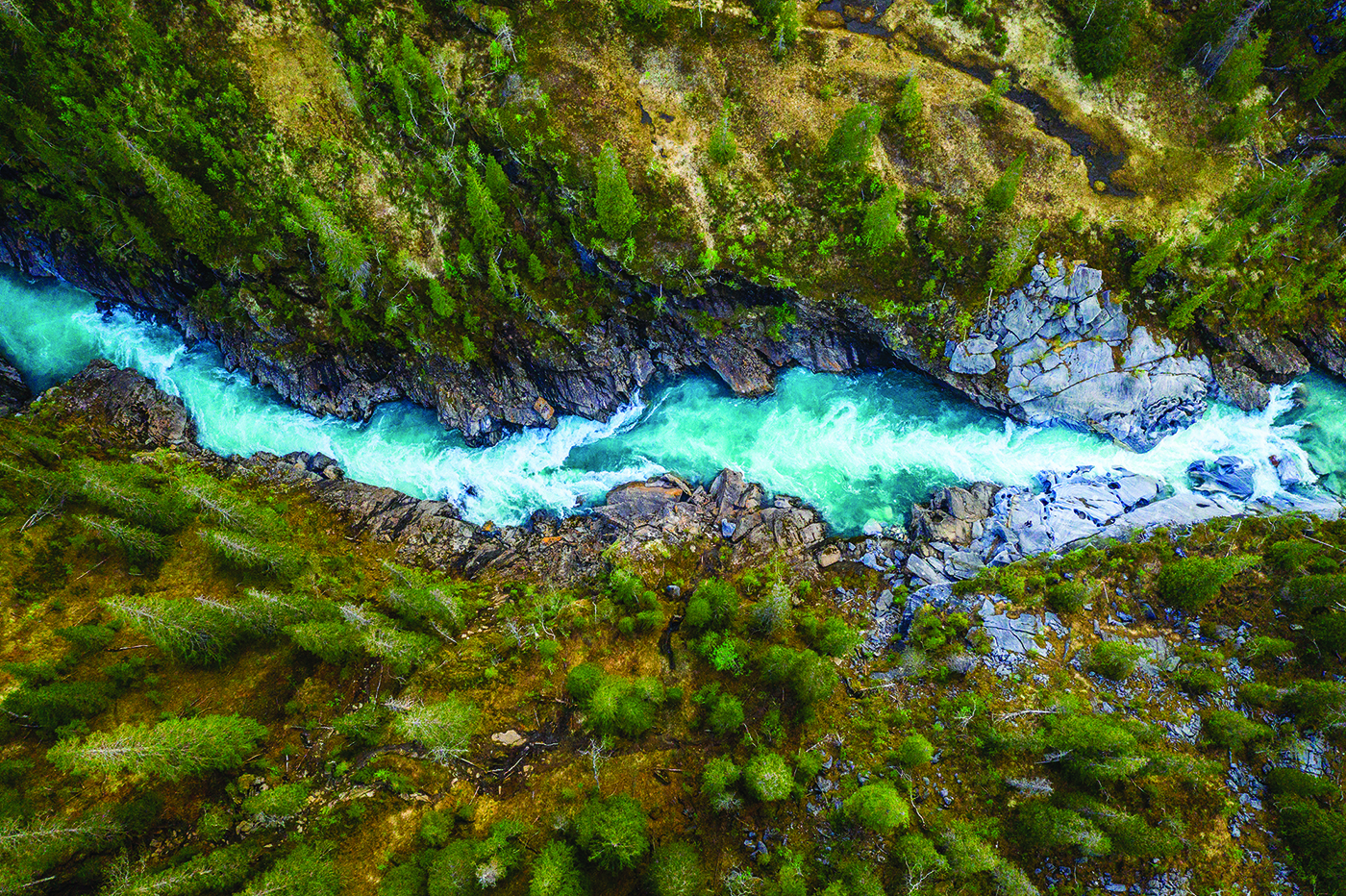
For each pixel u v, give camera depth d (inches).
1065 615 2079.2
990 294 2581.2
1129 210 2632.9
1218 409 2714.1
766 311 2741.1
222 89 2504.9
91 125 2432.3
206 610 1807.3
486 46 2605.8
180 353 2883.9
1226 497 2482.8
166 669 1881.2
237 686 1878.7
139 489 2166.6
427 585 2164.1
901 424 2787.9
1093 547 2236.7
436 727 1659.7
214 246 2610.7
